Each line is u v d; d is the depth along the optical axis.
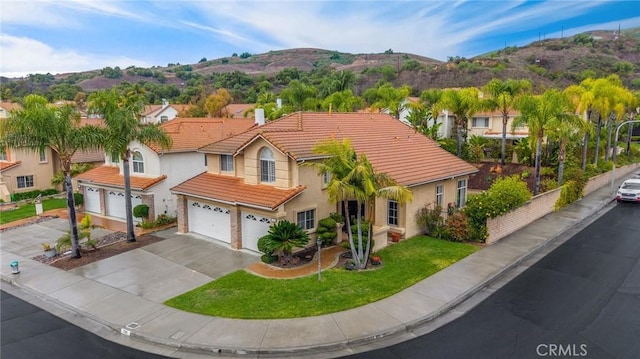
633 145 62.22
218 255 20.08
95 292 16.19
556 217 26.64
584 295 15.02
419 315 13.53
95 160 40.09
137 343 12.57
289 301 14.68
